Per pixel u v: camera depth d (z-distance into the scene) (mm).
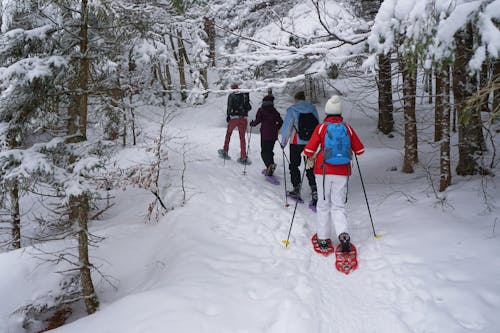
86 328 2713
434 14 2645
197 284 3234
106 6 4027
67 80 4105
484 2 2410
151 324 2646
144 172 5859
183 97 16812
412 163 6930
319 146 4172
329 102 4051
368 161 8414
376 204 5387
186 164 7605
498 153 6254
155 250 4527
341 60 4137
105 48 4762
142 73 9445
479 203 4449
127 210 6289
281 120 6914
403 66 5391
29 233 6305
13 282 3992
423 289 3082
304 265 3762
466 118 2650
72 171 3697
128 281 4145
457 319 2676
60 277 4121
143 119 12812
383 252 3857
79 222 3693
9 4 4227
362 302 3143
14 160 3355
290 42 6730
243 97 7781
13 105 3838
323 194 4090
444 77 4957
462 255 3453
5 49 3754
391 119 11438
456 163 6812
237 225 4840
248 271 3557
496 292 2857
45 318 3898
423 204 4832
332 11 6609
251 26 8820
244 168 7574
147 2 6234
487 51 2436
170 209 5594
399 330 2707
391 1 3117
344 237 3719
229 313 2822
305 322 2754
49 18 3898
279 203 5777
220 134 11094
